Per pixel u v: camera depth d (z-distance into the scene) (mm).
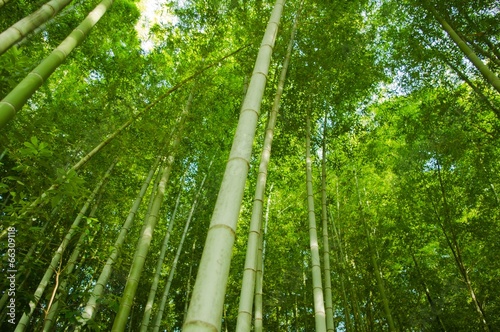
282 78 5023
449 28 6184
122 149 5348
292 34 5672
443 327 8023
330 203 9008
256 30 6059
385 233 8523
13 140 3330
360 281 8266
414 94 7938
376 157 8578
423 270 8758
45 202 3094
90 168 6191
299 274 8812
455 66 7238
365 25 7281
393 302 8297
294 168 7855
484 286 8094
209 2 6691
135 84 6801
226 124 7359
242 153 2078
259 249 4930
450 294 8578
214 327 1346
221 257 1573
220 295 1455
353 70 6672
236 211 1792
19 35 2736
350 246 8750
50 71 2754
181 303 10133
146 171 7148
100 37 6938
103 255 4121
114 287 8078
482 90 6922
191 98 6430
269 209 10078
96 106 6512
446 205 7441
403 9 7426
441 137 7051
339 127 7398
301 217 9383
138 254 4359
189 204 9773
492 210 7578
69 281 3930
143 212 9062
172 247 9688
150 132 5207
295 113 6539
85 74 7500
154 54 7461
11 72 3205
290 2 6199
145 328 6211
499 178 7383
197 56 6977
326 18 5812
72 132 5660
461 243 8180
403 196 8039
